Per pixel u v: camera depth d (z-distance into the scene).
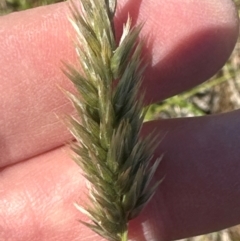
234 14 0.05
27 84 0.05
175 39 0.05
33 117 0.05
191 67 0.05
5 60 0.05
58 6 0.05
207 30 0.05
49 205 0.05
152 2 0.05
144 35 0.05
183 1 0.05
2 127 0.05
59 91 0.05
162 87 0.05
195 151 0.05
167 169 0.05
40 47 0.05
